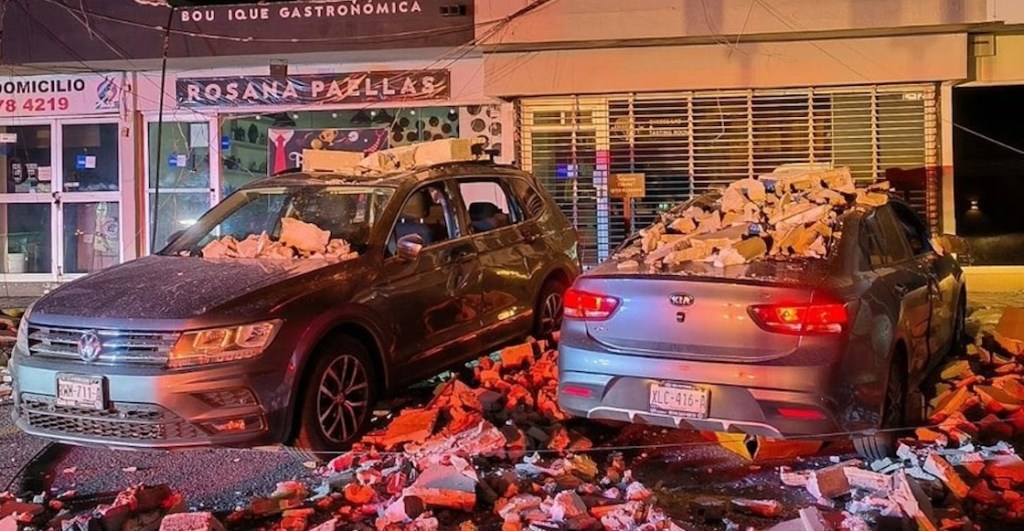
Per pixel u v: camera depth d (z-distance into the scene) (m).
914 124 11.89
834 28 11.15
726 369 4.94
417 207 7.02
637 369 5.15
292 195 6.99
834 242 5.48
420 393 7.14
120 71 13.42
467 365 7.98
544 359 7.24
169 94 13.41
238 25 12.43
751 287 4.95
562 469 5.17
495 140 12.90
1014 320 7.98
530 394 6.45
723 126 12.15
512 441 5.50
